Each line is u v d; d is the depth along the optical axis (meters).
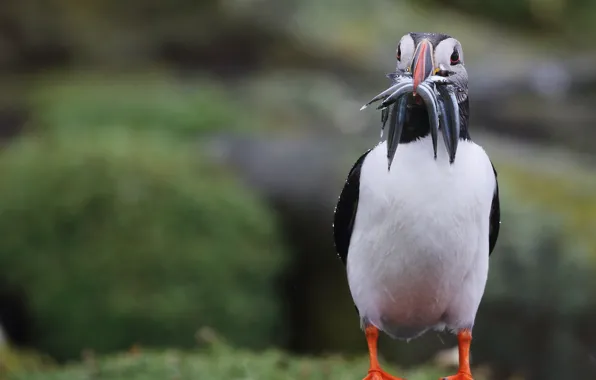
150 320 10.14
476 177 4.82
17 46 17.83
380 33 18.94
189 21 18.42
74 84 16.17
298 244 11.69
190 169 11.36
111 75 17.23
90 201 10.62
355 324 11.45
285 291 11.68
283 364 7.41
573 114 15.60
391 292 5.05
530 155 12.99
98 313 10.21
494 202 5.23
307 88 16.06
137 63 18.09
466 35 20.38
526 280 9.78
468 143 4.97
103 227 10.50
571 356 9.60
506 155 12.64
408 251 4.84
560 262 9.75
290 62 18.16
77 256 10.40
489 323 9.85
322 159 12.13
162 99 14.38
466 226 4.82
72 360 10.21
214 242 10.60
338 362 7.52
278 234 11.45
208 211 10.73
